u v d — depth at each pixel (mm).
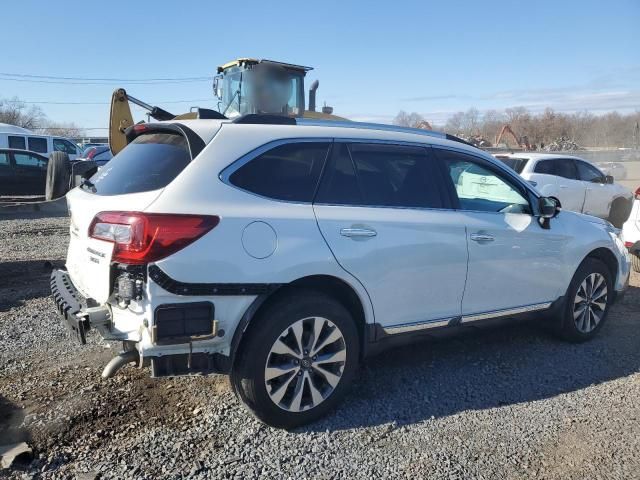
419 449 3365
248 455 3238
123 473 3020
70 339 4867
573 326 5125
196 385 4066
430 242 3988
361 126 4094
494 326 4594
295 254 3400
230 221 3230
